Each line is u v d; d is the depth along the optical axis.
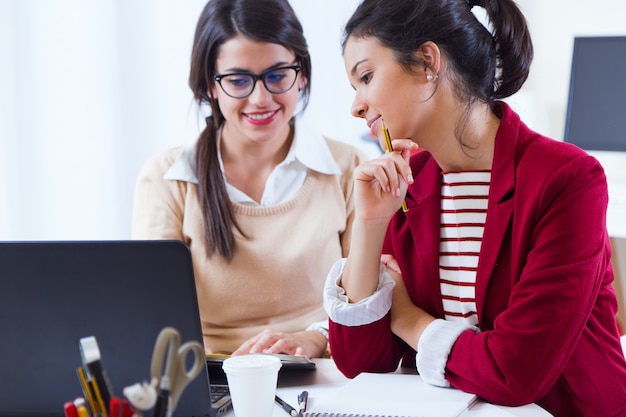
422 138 1.33
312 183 1.95
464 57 1.28
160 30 2.74
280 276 1.88
